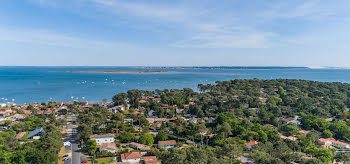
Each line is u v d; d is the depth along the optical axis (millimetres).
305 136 133000
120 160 107250
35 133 137125
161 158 100562
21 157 93125
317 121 160250
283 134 150000
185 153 91688
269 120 173750
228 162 91625
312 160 88125
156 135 136000
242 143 124062
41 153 95000
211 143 131125
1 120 174375
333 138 140250
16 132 146375
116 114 160500
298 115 189500
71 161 104438
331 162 103438
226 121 154625
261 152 94812
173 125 154125
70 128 160750
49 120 178000
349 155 101000
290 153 98250
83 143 127562
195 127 141250
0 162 89000
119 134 145375
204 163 87625
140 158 106688
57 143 109438
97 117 157375
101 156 111125
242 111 189000
